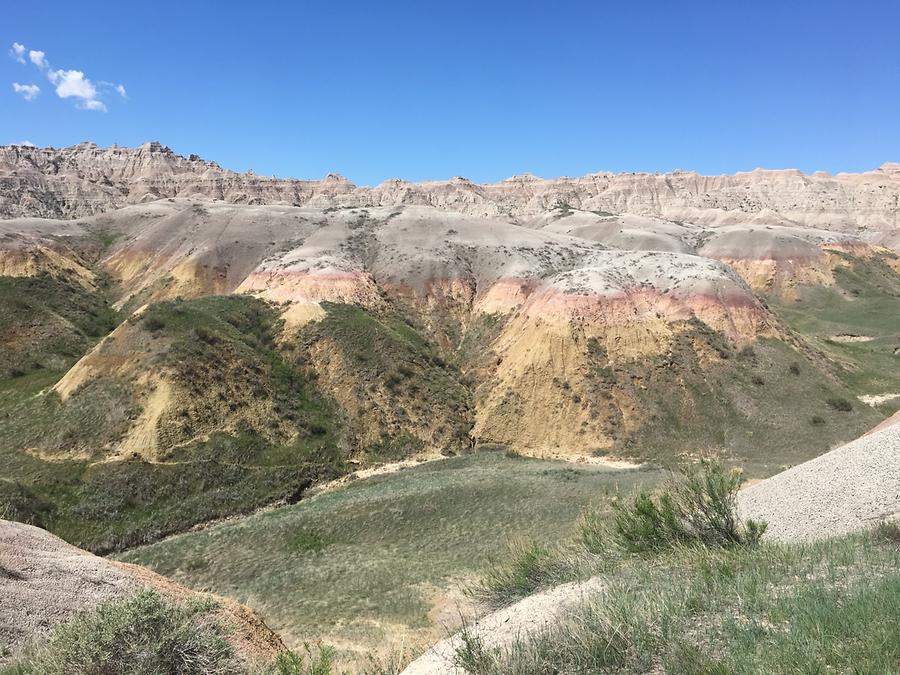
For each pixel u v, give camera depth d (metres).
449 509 31.91
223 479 39.00
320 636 19.02
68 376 44.97
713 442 45.88
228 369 46.44
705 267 62.69
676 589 6.84
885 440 17.19
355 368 51.78
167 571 27.58
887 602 5.35
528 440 48.56
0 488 32.97
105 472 36.59
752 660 4.75
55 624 10.42
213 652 9.06
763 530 9.79
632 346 53.38
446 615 18.52
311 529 31.22
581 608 6.61
